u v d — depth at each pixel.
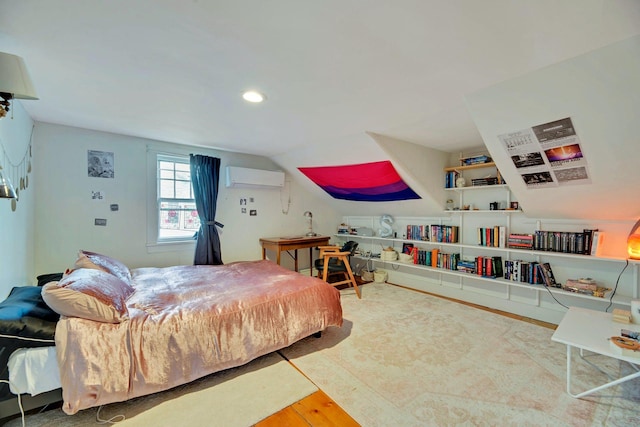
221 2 1.08
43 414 1.63
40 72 1.68
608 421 1.59
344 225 5.50
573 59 1.52
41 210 2.75
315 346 2.47
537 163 2.36
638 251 2.44
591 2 1.09
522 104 1.92
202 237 3.63
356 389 1.89
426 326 2.90
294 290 2.43
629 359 1.56
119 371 1.58
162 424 1.58
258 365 2.18
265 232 4.47
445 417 1.64
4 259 1.92
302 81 1.79
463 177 3.75
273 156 4.31
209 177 3.70
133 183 3.28
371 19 1.19
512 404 1.74
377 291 4.20
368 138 2.96
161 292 2.25
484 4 1.10
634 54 1.40
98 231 3.08
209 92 1.97
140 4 1.10
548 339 2.62
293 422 1.60
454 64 1.57
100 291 1.69
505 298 3.40
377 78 1.74
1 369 1.50
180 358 1.76
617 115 1.75
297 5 1.10
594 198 2.49
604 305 2.77
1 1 1.06
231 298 2.16
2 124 1.87
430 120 2.52
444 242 3.91
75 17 1.18
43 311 1.62
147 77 1.74
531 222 3.24
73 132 2.90
